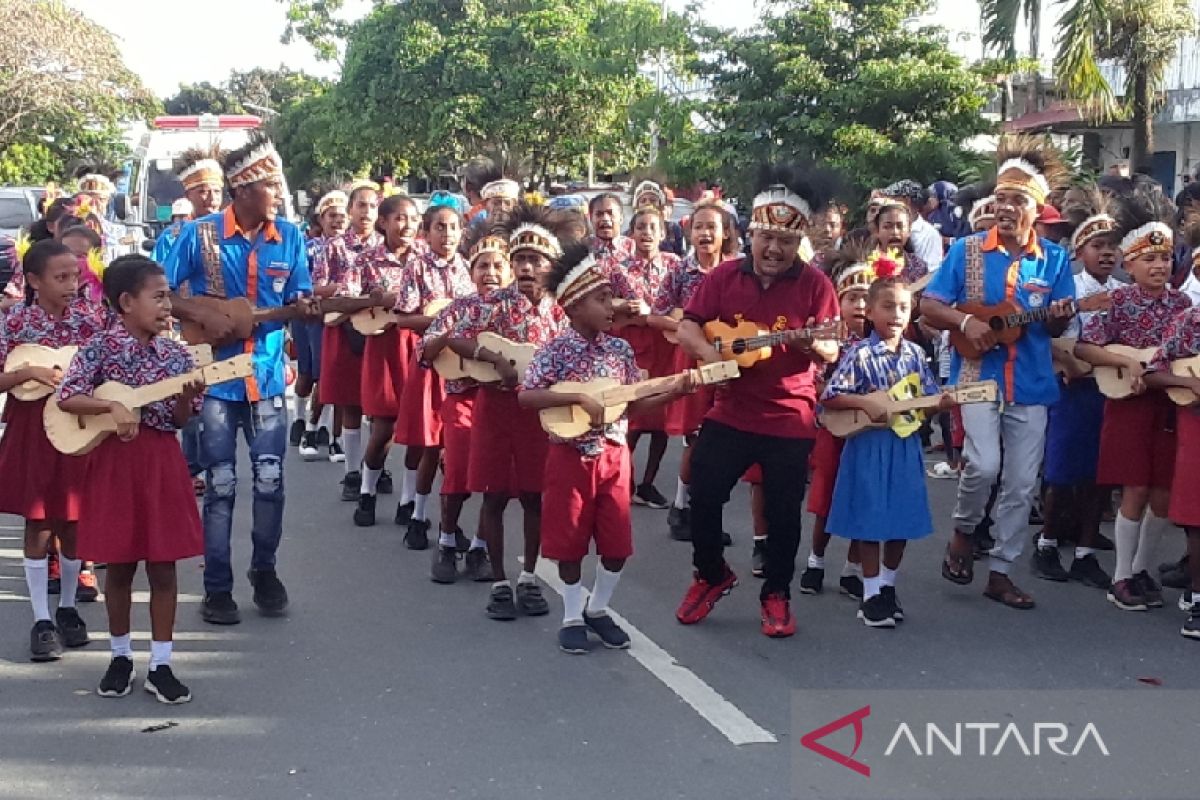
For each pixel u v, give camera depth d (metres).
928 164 15.20
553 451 5.71
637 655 5.71
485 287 6.51
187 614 6.23
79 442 4.96
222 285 6.01
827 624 6.22
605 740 4.75
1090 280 7.23
